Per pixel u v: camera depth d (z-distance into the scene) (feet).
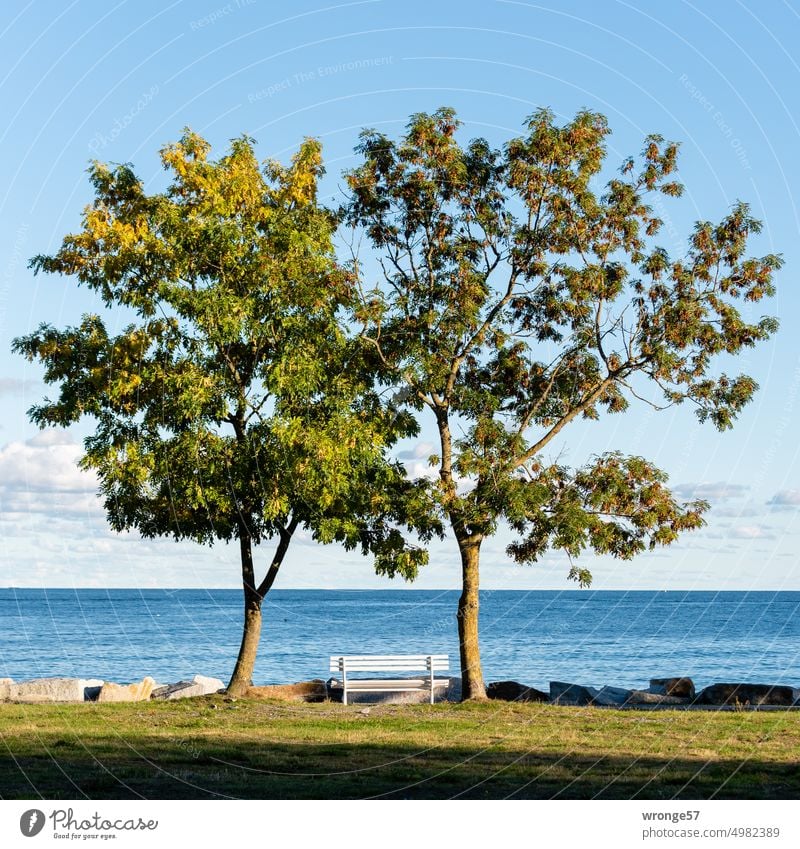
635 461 77.71
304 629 298.15
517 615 411.95
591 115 80.33
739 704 79.15
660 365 76.84
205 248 71.31
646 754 51.01
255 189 73.87
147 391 72.95
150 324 71.31
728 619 380.17
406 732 59.16
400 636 260.42
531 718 66.54
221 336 70.18
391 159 82.48
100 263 71.92
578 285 78.23
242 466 72.08
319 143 76.74
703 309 78.28
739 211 78.38
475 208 81.97
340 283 75.25
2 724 60.39
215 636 257.55
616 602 609.42
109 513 75.41
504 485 74.43
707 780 43.83
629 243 79.51
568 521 74.54
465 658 79.00
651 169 80.12
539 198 79.25
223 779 43.65
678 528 77.05
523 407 83.30
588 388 81.41
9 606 479.82
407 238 82.28
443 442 80.53
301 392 71.97
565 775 45.03
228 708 71.36
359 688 81.00
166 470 71.36
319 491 72.84
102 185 73.36
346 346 76.23
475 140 82.28
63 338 74.59
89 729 58.59
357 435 73.05
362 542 78.84
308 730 59.72
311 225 75.25
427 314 77.46
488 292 79.10
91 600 575.38
